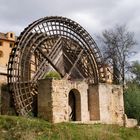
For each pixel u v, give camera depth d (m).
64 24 41.16
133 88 51.62
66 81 35.69
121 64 53.53
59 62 40.16
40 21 38.09
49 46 39.84
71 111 37.97
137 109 47.25
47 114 33.91
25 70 36.50
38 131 27.56
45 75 38.12
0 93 36.31
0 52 56.94
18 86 35.38
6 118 28.39
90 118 39.44
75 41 42.28
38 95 35.09
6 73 38.09
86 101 38.41
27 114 34.97
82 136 27.45
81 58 42.69
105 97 40.00
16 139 24.77
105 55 53.41
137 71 61.28
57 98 34.19
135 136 32.50
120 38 55.38
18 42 36.25
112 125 34.28
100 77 44.06
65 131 28.22
